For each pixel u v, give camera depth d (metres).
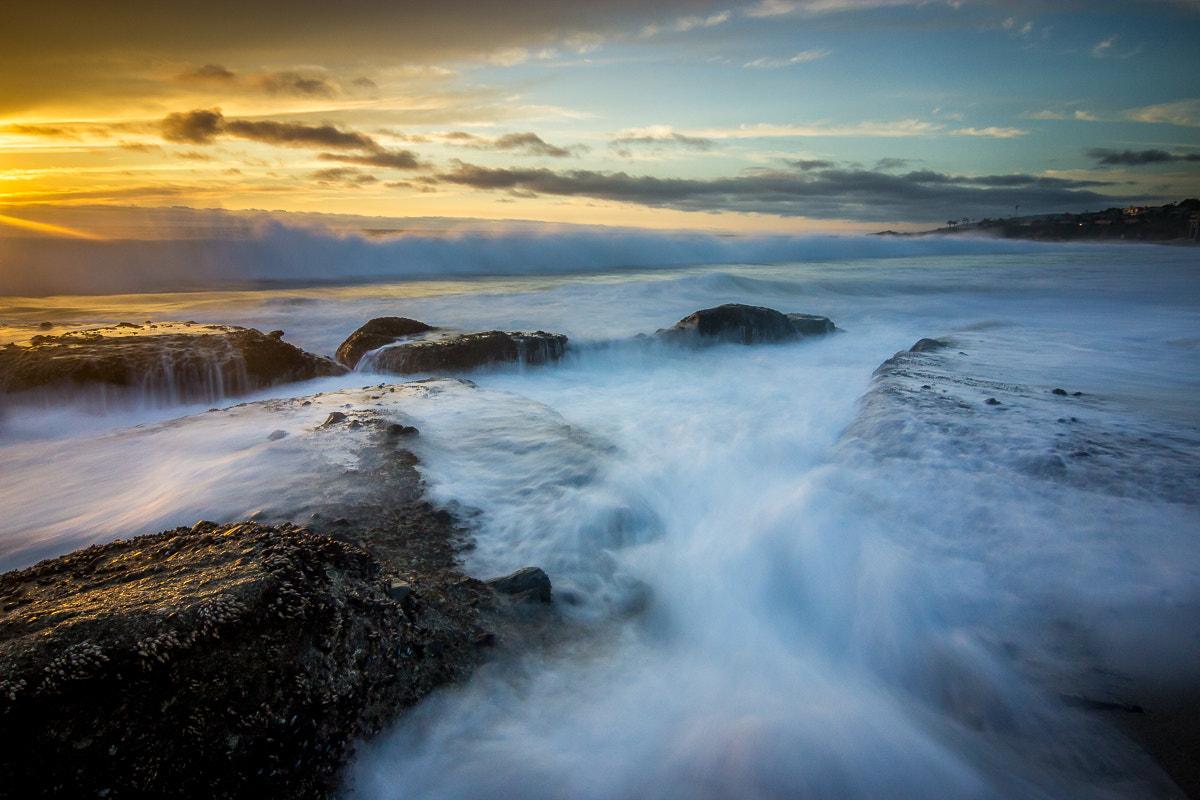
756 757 2.31
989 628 3.09
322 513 3.92
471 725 2.51
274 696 2.27
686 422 7.21
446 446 5.33
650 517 4.43
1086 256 50.53
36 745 1.91
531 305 17.61
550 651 3.03
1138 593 3.17
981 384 7.18
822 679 2.90
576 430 5.99
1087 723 2.48
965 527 3.90
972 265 37.72
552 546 3.94
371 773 2.28
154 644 2.21
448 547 3.80
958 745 2.43
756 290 21.25
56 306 16.73
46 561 3.06
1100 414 5.84
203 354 8.45
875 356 11.46
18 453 5.20
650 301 18.72
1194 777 2.21
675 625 3.34
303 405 6.42
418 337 10.59
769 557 3.82
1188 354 9.16
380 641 2.66
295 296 19.47
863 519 4.11
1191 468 4.41
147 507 4.09
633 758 2.37
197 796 1.99
